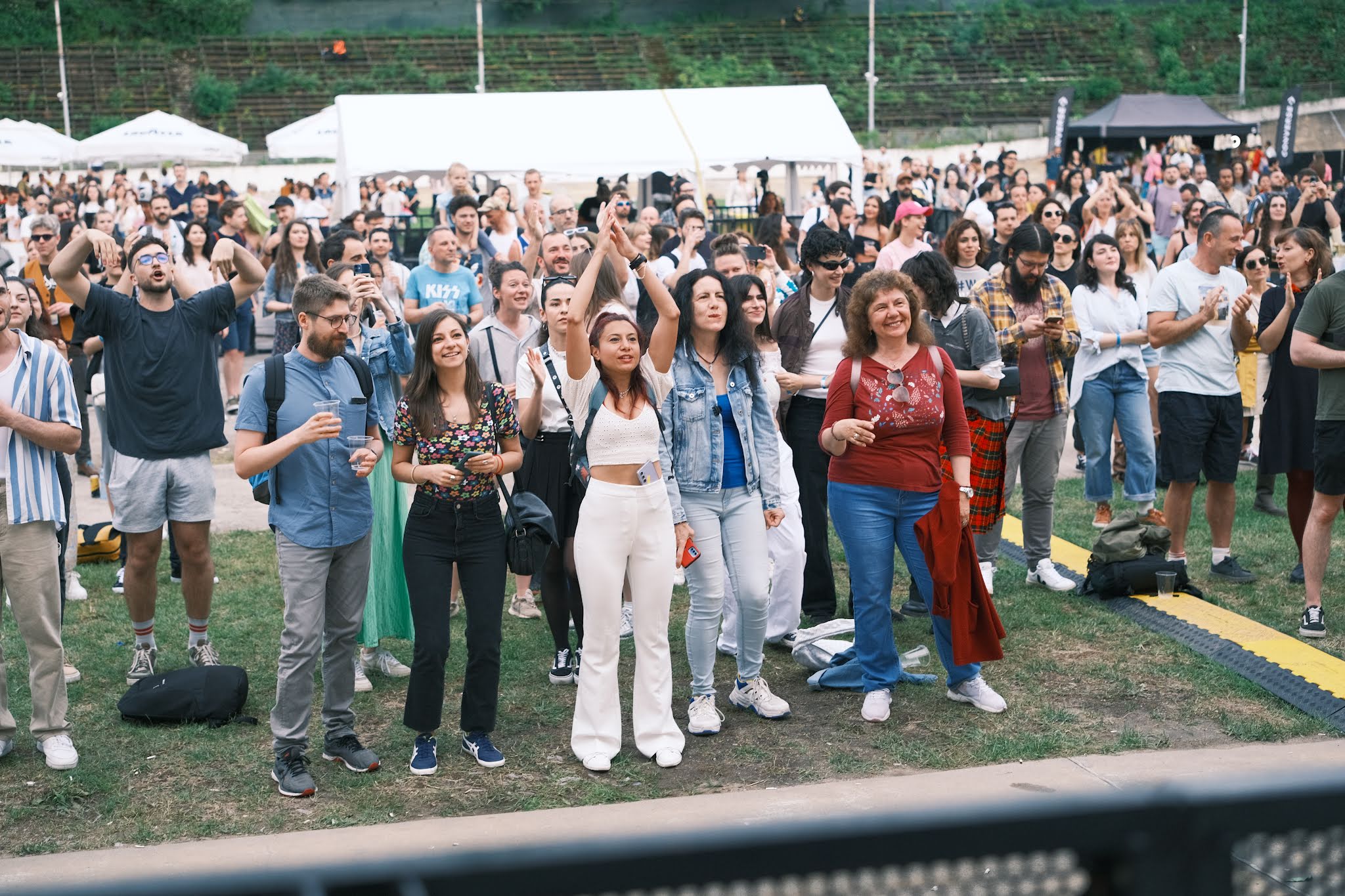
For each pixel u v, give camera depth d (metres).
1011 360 6.78
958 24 60.88
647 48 59.81
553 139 16.05
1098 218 12.98
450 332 4.77
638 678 5.05
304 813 4.55
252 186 27.75
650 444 4.89
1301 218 13.74
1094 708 5.44
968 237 7.24
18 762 5.02
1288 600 6.75
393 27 61.53
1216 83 58.19
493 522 4.93
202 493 5.82
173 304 5.73
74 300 5.57
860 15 61.75
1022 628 6.45
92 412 11.79
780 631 6.27
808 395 6.43
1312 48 60.22
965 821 1.02
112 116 53.34
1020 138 49.69
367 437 4.91
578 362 4.86
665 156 16.14
